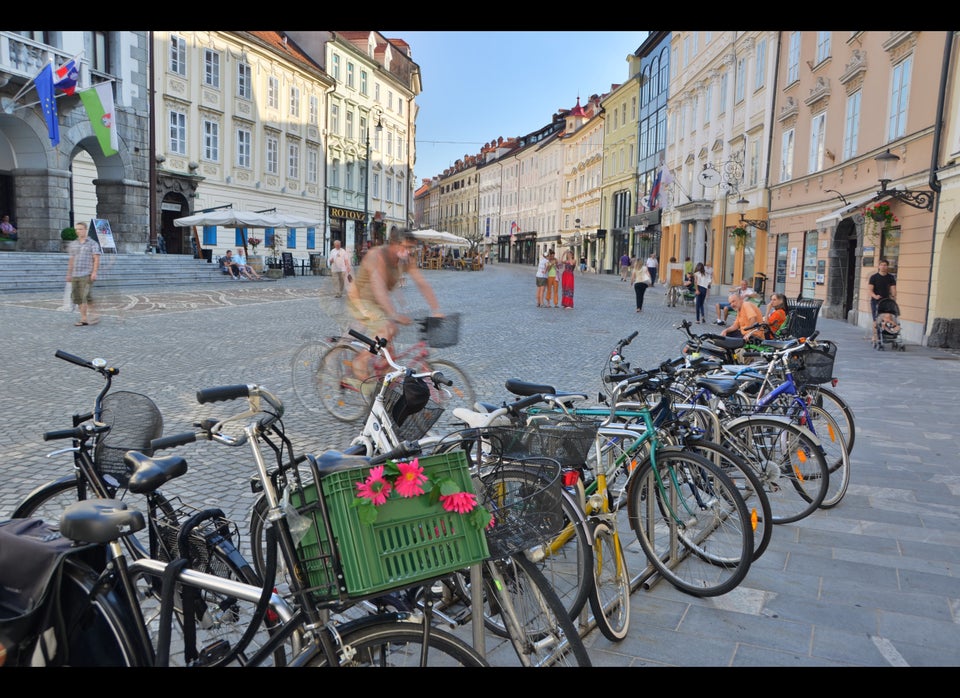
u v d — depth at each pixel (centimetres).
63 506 344
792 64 2445
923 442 726
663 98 4325
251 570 278
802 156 2338
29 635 227
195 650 259
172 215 3186
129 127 2636
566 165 6919
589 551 333
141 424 320
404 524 221
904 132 1639
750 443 491
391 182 5562
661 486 412
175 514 309
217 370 954
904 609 386
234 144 3547
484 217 10162
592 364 1098
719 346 662
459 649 238
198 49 3253
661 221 4288
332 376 740
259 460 246
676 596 398
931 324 1478
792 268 2402
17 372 895
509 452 305
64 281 2045
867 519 514
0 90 2156
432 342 721
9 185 2352
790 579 419
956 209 1384
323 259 3791
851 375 1119
